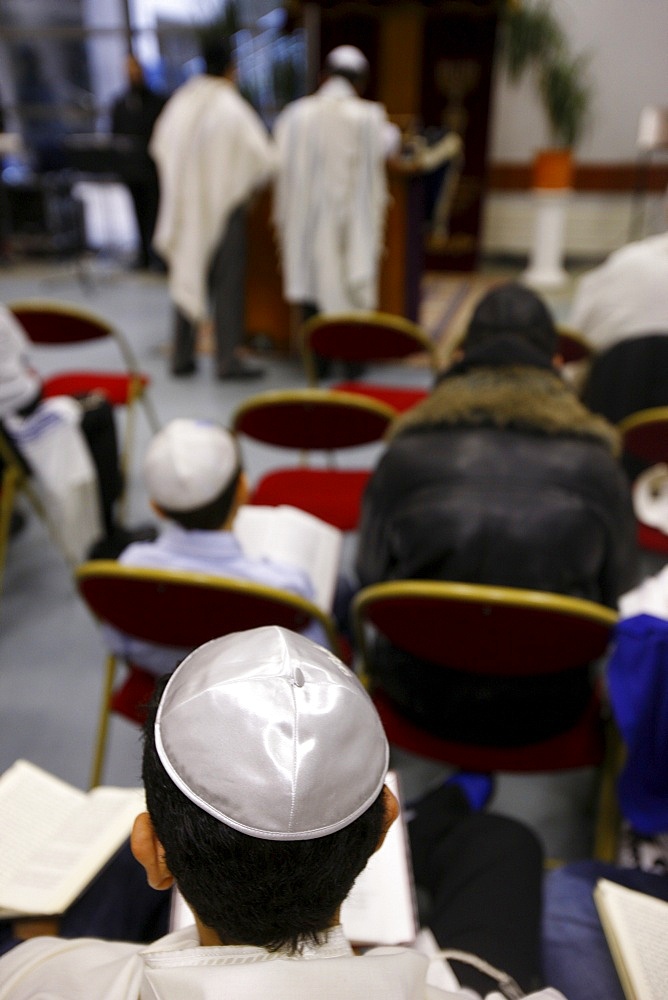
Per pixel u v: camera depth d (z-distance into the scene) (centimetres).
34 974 58
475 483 128
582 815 165
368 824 51
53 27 713
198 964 48
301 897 49
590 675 139
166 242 395
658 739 112
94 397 245
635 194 729
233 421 221
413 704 137
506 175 747
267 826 48
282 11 673
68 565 251
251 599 125
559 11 686
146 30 707
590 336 262
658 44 682
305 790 48
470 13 620
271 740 49
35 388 235
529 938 93
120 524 262
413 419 138
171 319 541
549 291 647
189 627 133
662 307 244
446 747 135
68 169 639
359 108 377
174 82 723
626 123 711
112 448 243
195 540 137
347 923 83
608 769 133
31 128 745
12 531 268
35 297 592
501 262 780
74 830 101
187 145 377
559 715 133
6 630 222
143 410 378
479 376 140
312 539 165
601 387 234
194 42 697
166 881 57
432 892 108
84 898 101
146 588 126
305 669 53
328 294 404
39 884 94
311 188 387
